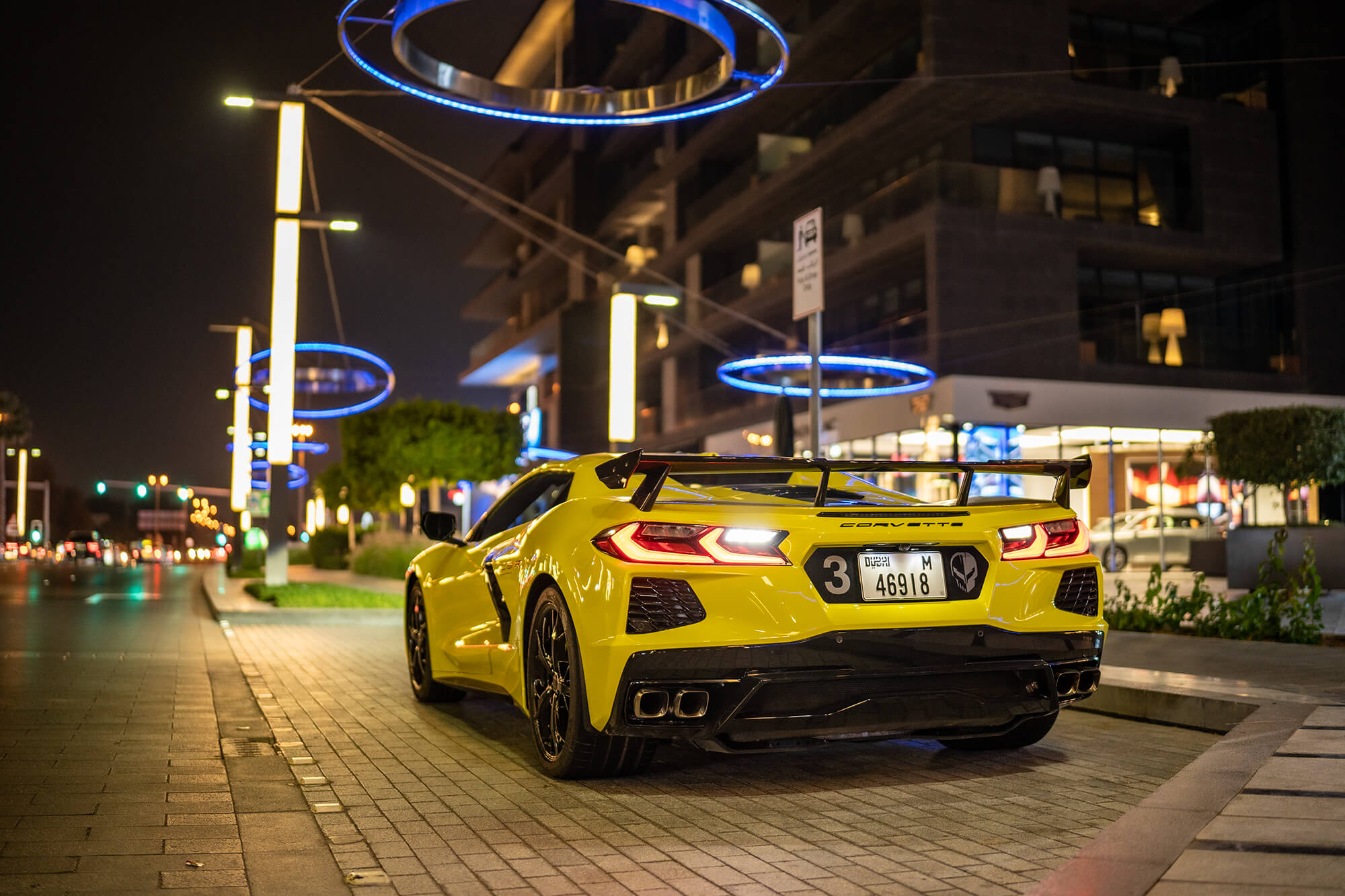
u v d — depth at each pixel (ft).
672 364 155.94
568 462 20.35
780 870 12.47
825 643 15.19
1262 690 22.02
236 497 121.19
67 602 67.00
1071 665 16.90
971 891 11.65
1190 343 103.30
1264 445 57.82
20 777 17.17
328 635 43.52
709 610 15.08
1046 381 91.61
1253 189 105.40
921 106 100.58
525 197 219.20
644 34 155.53
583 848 13.42
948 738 17.35
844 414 105.40
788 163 119.03
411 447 120.98
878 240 103.45
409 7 40.47
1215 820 12.01
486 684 20.89
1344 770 14.21
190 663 33.22
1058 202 101.50
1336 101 107.76
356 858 12.99
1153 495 93.97
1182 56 110.32
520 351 219.61
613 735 15.38
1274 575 56.18
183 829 14.16
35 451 257.14
